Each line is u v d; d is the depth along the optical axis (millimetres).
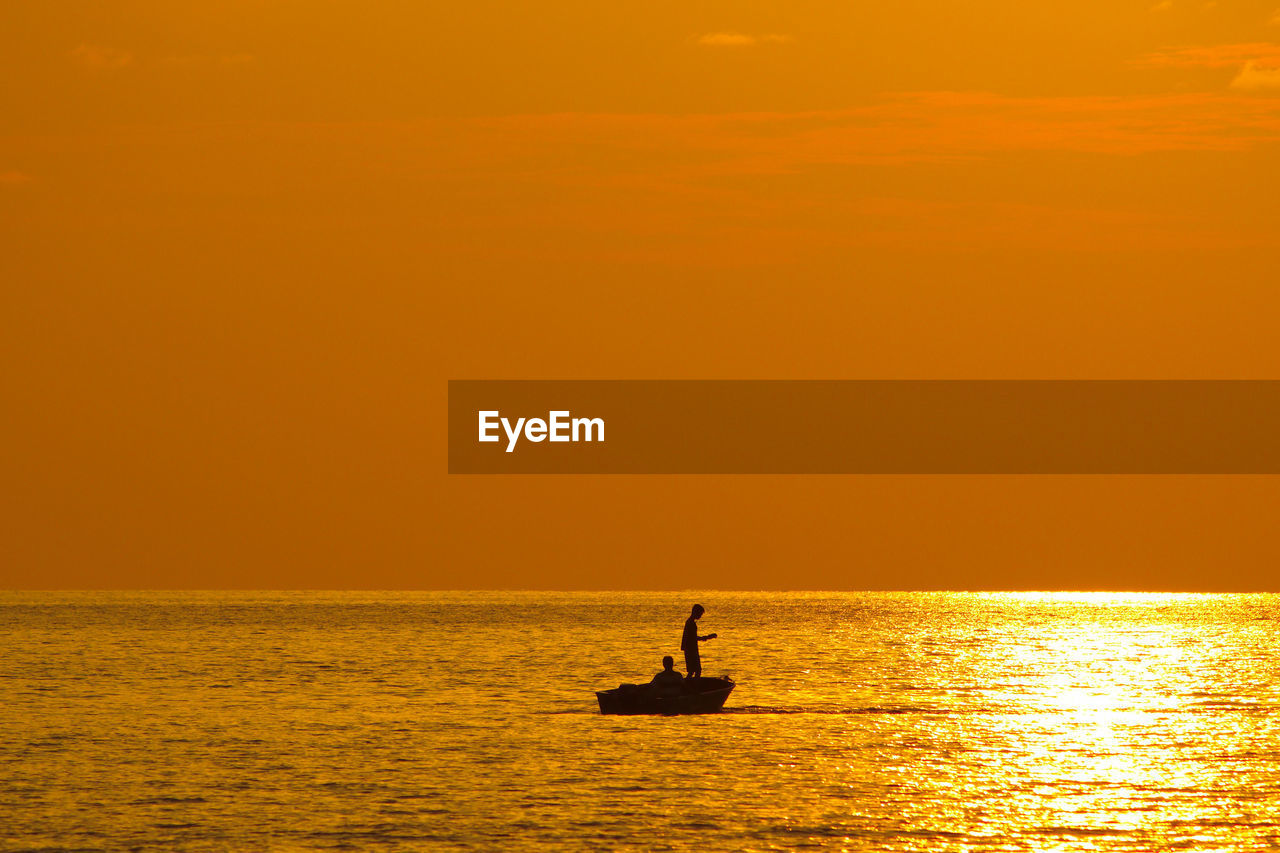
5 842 60500
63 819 64750
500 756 81500
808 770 76812
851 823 64062
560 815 65625
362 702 112250
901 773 76000
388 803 68250
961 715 102688
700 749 84062
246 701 113188
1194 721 100188
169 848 59656
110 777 74812
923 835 61875
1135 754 83188
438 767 77812
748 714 102375
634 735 90188
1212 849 59406
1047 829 63031
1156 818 65125
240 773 76062
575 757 81125
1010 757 81625
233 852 59094
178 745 86250
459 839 61219
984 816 65500
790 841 60875
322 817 65188
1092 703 113312
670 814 65812
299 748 84750
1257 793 70812
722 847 59875
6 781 73625
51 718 100312
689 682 100500
